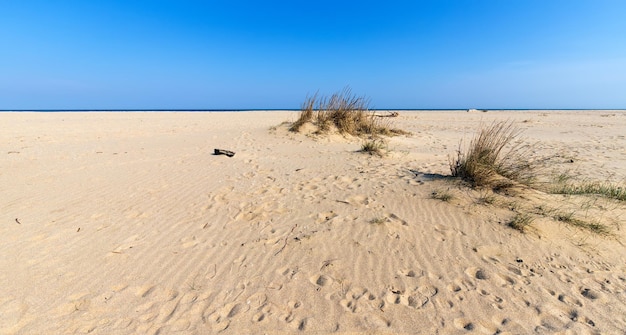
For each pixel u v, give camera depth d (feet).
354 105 37.65
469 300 8.18
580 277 9.10
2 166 21.27
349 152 25.82
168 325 7.41
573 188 15.55
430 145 32.55
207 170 20.53
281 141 31.96
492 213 12.41
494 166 15.57
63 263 9.75
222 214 13.35
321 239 11.02
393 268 9.48
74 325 7.38
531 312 7.79
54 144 30.50
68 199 15.11
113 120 62.44
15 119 61.21
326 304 8.07
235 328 7.32
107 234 11.62
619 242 10.75
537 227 11.32
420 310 7.85
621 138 38.68
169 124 53.62
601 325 7.39
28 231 11.73
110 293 8.48
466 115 90.99
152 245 10.89
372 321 7.52
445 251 10.25
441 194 14.15
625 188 15.93
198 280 9.02
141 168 21.08
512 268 9.45
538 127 52.90
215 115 88.43
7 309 7.80
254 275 9.23
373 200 14.28
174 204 14.51
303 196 15.20
